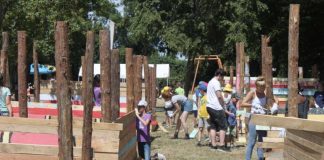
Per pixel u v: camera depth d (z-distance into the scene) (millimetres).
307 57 38656
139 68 17812
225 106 15531
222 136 14719
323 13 37250
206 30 37125
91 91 7777
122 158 9562
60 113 6980
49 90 25000
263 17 39281
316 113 13234
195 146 15898
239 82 18141
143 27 37500
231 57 39219
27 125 8586
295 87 8539
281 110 14281
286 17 38312
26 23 26609
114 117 11609
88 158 7742
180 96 18281
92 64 7848
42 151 8445
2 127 8586
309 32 38250
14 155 8492
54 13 28453
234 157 13750
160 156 12641
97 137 8969
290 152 7383
